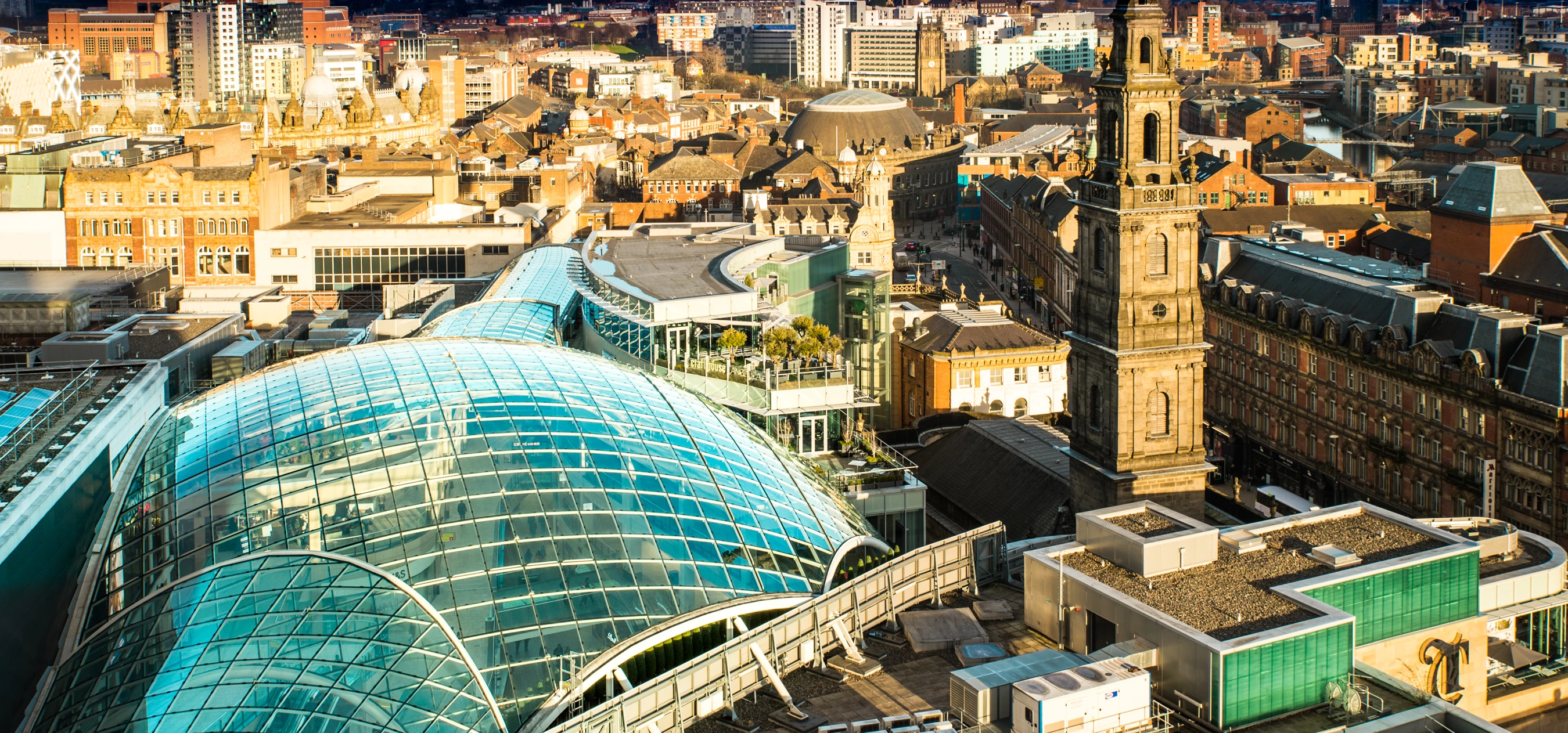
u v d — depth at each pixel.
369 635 77.38
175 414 107.44
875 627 90.62
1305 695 77.19
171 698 74.81
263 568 83.06
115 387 108.19
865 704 80.38
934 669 84.81
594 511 88.88
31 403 103.56
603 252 176.25
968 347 195.88
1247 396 196.12
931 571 95.25
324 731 71.62
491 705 74.75
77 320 166.12
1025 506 149.25
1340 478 176.25
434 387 100.75
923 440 180.25
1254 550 90.88
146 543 89.19
